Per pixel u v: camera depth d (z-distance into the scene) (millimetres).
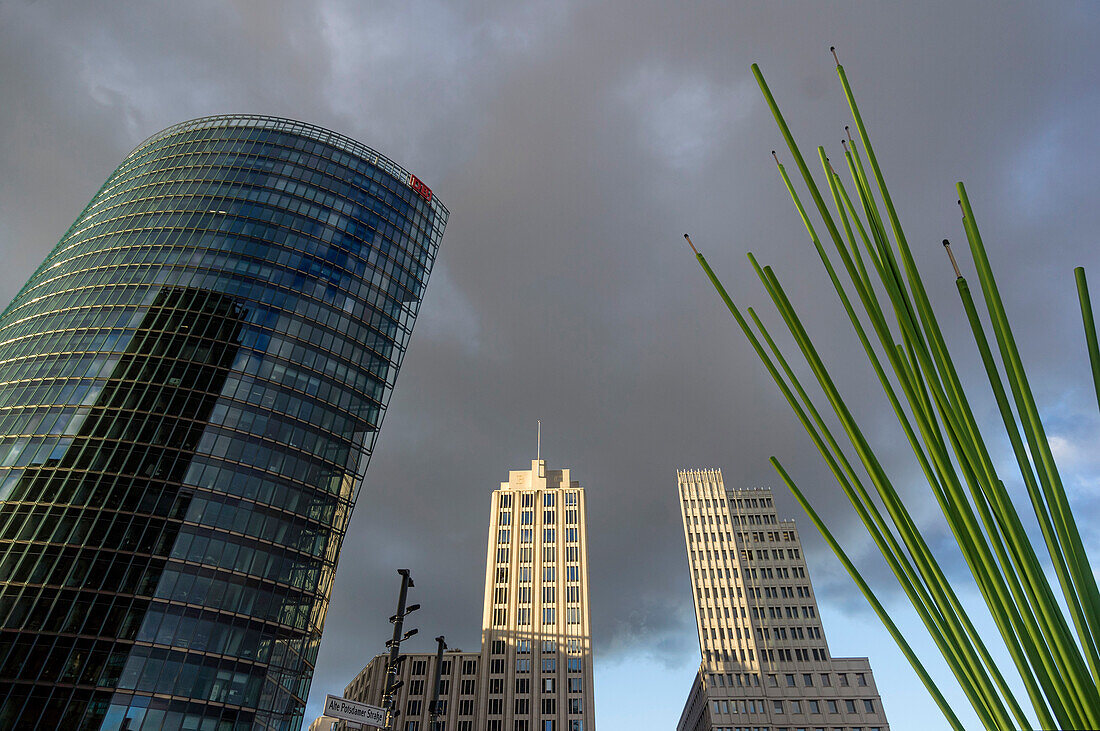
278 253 83000
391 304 91312
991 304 3473
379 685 125438
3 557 53625
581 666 123750
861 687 109000
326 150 98312
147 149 98375
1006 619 2949
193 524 60406
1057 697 2730
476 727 118062
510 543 141000
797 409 3775
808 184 3979
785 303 3936
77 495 58219
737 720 107312
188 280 76875
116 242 81438
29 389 66750
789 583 122250
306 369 76562
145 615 54219
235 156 93250
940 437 3316
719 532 130000
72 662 50156
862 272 3797
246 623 58688
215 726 52719
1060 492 3051
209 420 66812
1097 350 3094
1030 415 3215
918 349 3479
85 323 72312
